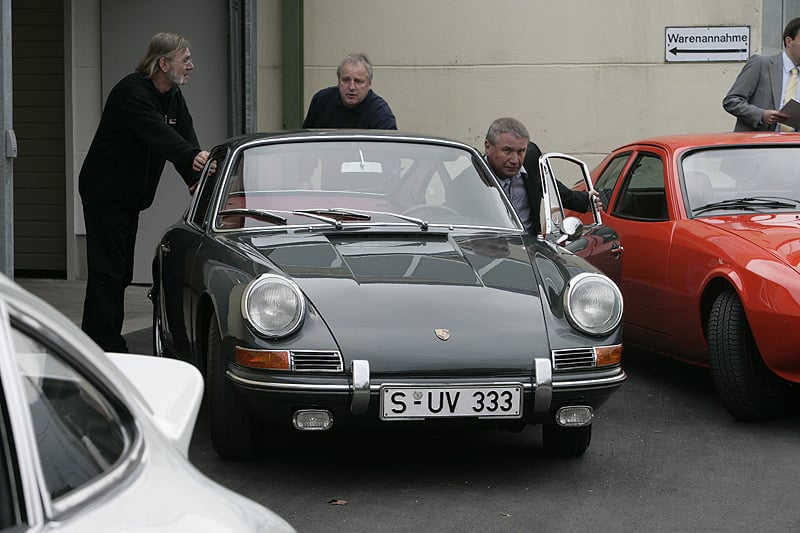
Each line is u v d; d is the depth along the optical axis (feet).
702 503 17.13
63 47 43.16
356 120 29.37
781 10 48.91
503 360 16.90
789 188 25.77
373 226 20.57
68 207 43.21
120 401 6.77
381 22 46.78
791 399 24.45
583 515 16.43
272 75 46.39
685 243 24.03
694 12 45.98
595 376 17.38
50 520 5.39
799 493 17.71
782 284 20.75
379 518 16.08
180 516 6.01
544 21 46.37
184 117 27.84
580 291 17.79
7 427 5.47
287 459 19.12
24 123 44.11
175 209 42.45
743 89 34.27
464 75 46.78
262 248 19.02
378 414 16.69
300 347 16.56
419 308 17.29
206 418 22.53
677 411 23.49
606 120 46.50
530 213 25.30
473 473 18.51
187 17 42.63
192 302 19.54
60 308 36.17
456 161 22.31
